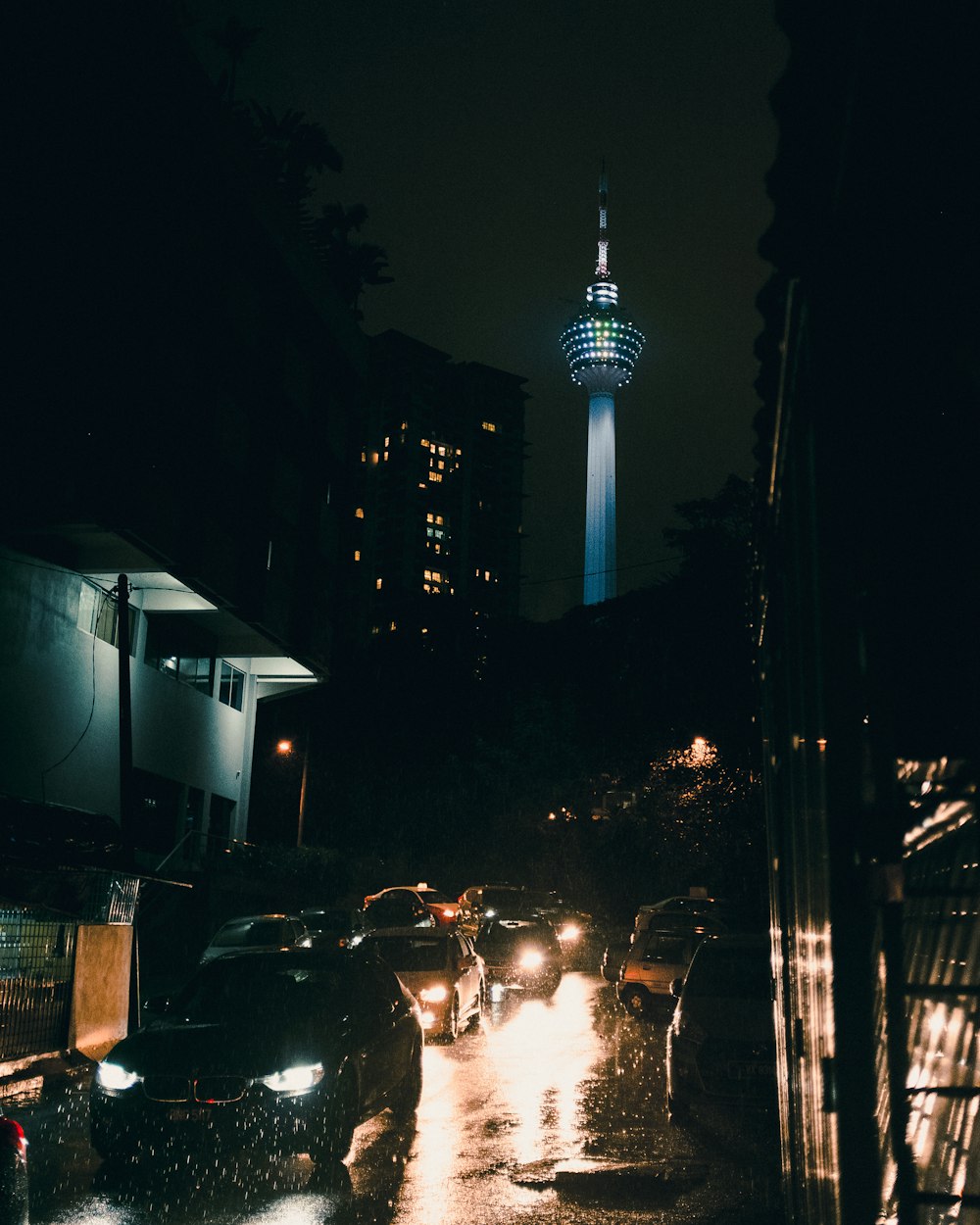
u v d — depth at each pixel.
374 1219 7.14
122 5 26.41
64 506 25.30
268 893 37.84
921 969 1.90
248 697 40.78
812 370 1.78
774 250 1.82
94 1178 8.29
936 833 1.86
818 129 1.74
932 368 1.71
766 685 4.71
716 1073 9.88
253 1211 7.33
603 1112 10.83
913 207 1.65
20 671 25.83
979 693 1.69
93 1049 14.30
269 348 34.53
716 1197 7.68
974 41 1.47
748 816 35.69
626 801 60.81
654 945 21.08
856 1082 1.77
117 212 26.39
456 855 64.94
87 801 28.88
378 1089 9.47
